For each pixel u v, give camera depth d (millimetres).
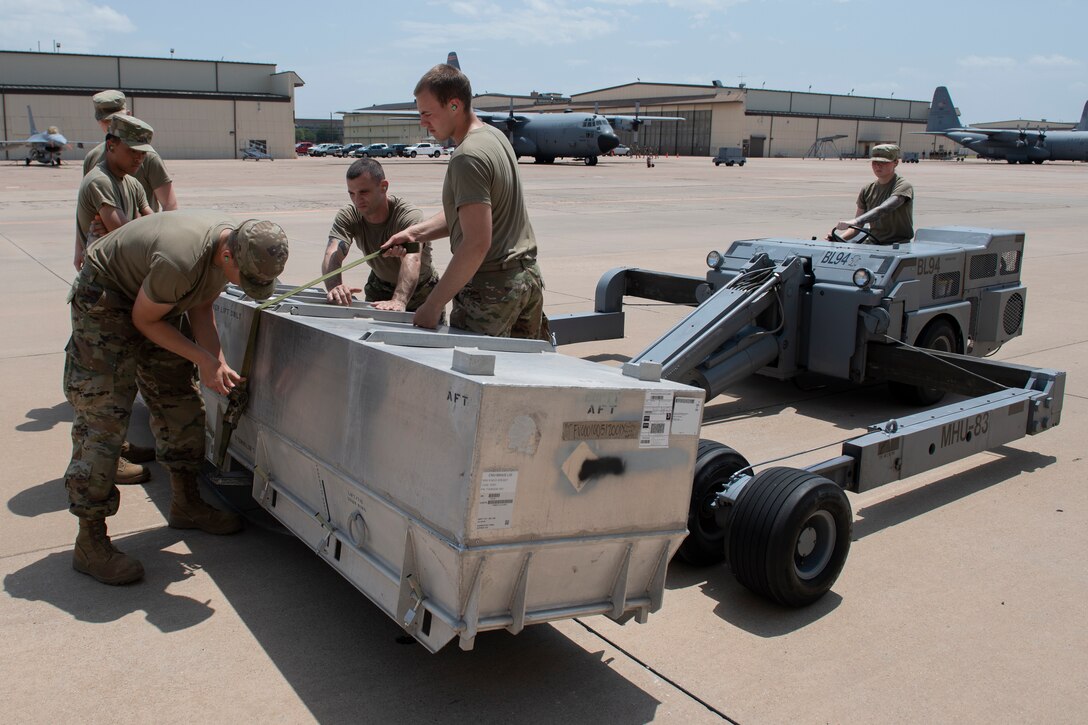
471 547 2293
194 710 2555
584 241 15445
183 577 3404
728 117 98750
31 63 69188
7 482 4289
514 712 2613
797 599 3213
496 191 3441
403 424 2533
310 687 2697
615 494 2537
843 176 46125
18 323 8008
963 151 116875
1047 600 3404
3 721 2465
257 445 3477
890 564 3703
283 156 80312
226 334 3842
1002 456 5078
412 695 2680
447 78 3432
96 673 2725
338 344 2881
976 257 6121
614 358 7422
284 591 3314
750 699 2721
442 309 3438
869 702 2721
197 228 3031
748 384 6758
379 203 4418
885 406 6113
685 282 7070
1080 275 12102
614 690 2750
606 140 50688
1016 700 2748
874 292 5414
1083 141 70625
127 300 3184
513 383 2287
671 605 3334
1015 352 7535
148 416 5371
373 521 2705
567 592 2588
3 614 3066
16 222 17312
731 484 3436
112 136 4266
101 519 3324
